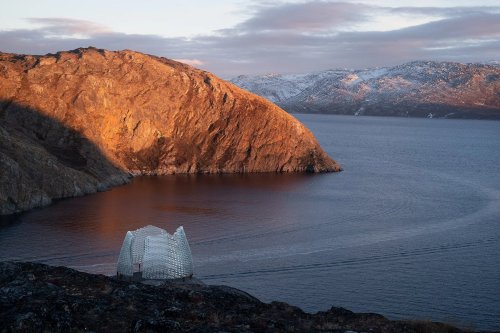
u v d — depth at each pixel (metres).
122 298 26.55
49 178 92.75
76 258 57.22
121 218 77.00
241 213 83.25
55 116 113.94
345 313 28.86
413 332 26.20
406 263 59.50
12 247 60.97
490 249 65.75
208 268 56.25
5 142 92.50
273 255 61.47
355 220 80.81
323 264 58.56
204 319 24.62
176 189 104.81
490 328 42.25
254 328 23.75
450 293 50.19
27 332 21.55
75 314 23.67
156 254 46.66
